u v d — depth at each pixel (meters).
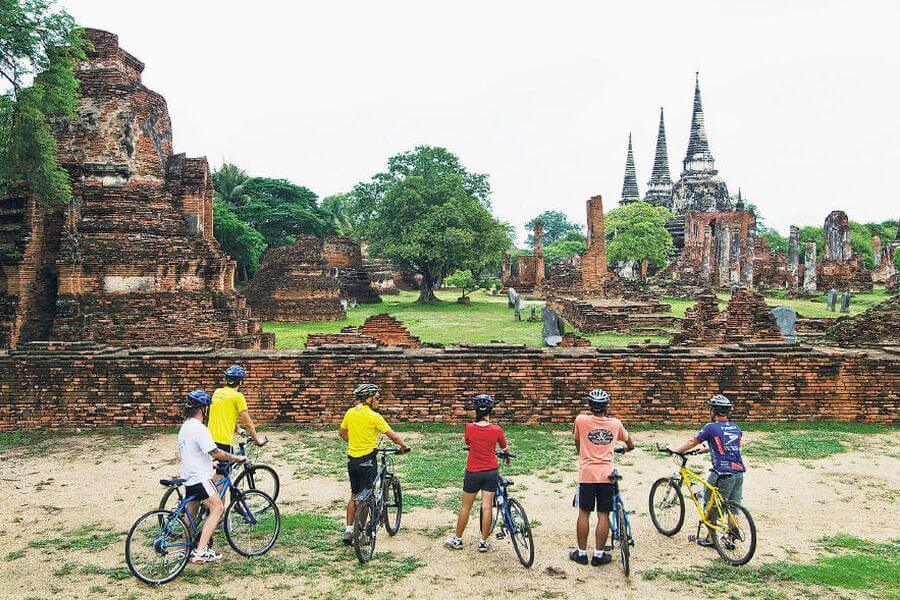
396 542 8.10
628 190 120.31
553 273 73.31
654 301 43.66
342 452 11.82
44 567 7.44
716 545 7.69
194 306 21.12
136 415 13.41
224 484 7.80
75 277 19.39
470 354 13.56
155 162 22.03
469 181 62.28
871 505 9.23
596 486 7.43
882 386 13.31
